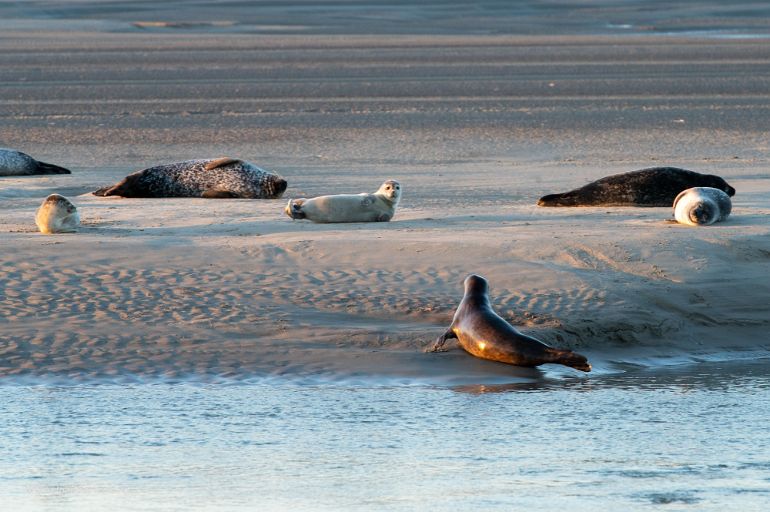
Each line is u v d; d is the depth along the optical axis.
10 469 29.61
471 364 40.50
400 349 41.69
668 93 163.75
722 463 29.92
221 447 31.52
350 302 46.12
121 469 29.58
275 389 37.75
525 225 59.00
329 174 91.25
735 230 55.72
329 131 124.62
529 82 180.75
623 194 67.38
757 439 32.19
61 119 138.25
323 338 42.50
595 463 29.94
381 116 138.12
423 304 45.94
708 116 135.12
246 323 43.88
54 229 57.50
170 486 28.17
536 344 39.91
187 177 75.88
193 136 122.06
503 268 49.31
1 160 89.50
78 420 34.19
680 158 100.81
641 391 37.62
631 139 115.69
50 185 83.88
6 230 59.22
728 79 182.00
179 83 183.12
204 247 52.94
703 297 47.28
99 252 51.97
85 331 42.84
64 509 26.42
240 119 136.88
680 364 41.81
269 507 26.50
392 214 61.28
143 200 74.00
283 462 30.14
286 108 148.38
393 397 36.81
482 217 62.72
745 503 26.70
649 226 57.84
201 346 41.66
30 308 45.12
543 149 109.00
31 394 37.00
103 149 112.25
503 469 29.44
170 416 34.62
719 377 39.69
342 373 39.44
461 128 126.00
